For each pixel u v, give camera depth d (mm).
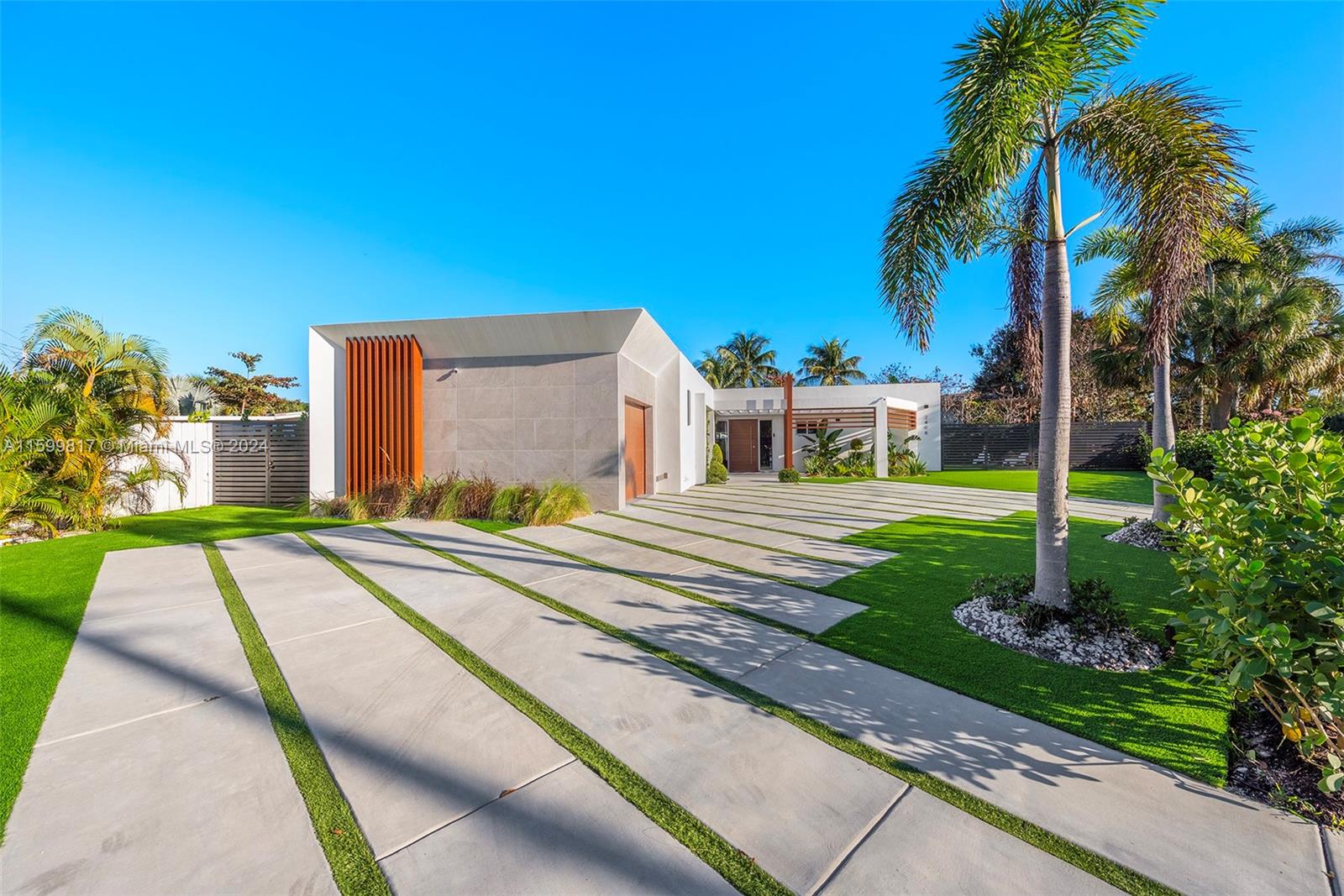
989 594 4223
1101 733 2475
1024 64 3410
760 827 1868
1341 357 13133
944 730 2516
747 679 3059
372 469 9906
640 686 2973
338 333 9984
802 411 21531
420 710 2691
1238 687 2174
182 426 11047
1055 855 1740
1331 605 2125
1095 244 7258
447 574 5469
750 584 5039
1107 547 6672
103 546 6883
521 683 3016
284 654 3398
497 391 10266
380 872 1656
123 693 2857
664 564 5883
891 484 16781
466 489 9406
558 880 1636
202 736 2443
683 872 1668
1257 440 3008
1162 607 4246
